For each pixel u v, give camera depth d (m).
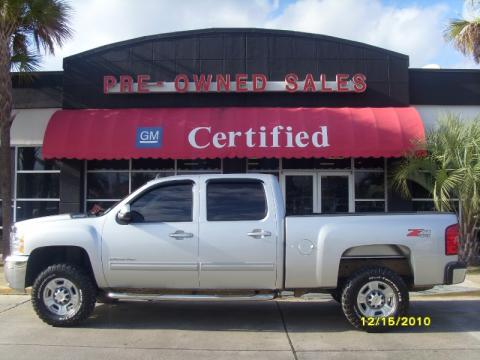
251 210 7.43
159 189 7.62
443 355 6.27
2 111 12.82
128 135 13.65
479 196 12.23
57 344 6.74
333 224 7.30
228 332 7.40
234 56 14.92
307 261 7.24
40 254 7.84
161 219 7.49
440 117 13.51
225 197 7.51
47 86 15.25
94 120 14.08
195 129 13.59
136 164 15.01
